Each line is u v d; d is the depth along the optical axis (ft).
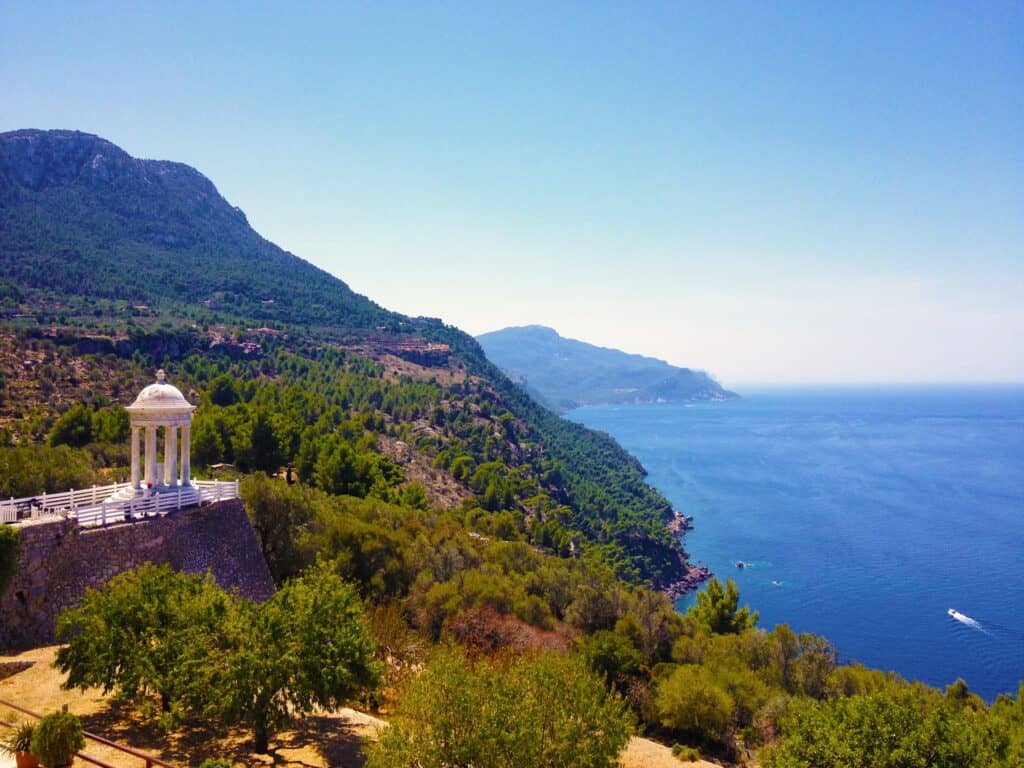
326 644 100.01
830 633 416.87
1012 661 375.45
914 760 104.01
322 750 102.53
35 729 73.87
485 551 271.49
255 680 91.25
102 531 129.49
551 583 244.01
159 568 117.80
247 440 290.35
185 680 91.35
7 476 183.52
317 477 305.32
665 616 225.76
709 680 181.37
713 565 565.94
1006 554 578.66
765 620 440.86
